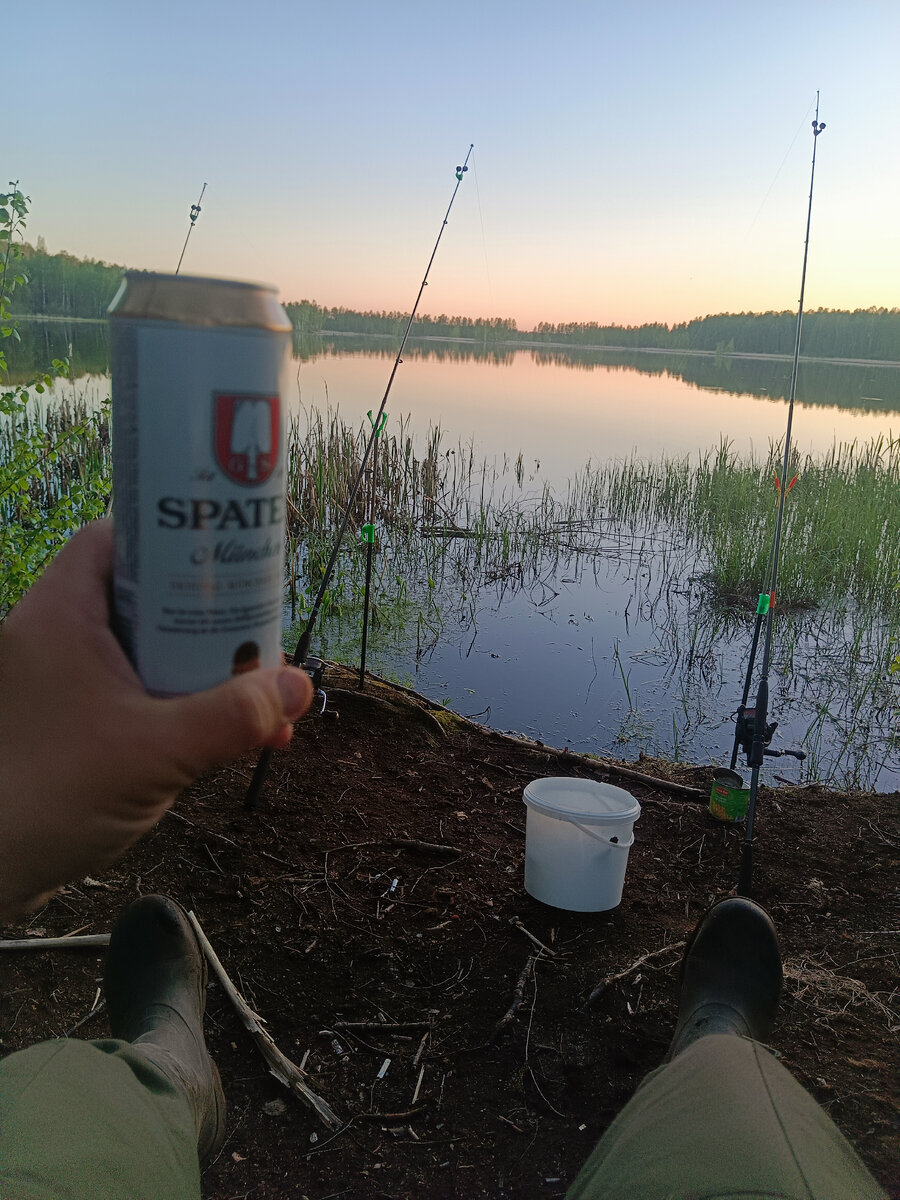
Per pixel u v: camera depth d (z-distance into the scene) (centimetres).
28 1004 209
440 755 364
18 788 72
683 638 636
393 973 237
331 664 446
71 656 73
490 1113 198
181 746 70
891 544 781
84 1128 113
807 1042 220
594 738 476
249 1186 178
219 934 242
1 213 324
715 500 988
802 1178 109
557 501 1027
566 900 266
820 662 603
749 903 226
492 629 636
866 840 323
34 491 507
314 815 303
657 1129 127
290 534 799
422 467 967
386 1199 176
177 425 69
